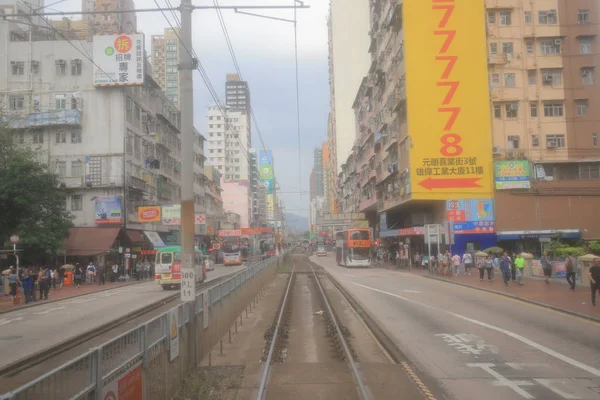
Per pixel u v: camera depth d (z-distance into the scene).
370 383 8.79
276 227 55.84
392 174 47.34
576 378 9.07
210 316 11.72
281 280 37.06
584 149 40.00
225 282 14.28
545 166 40.03
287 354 11.91
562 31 40.75
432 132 40.50
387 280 33.78
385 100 50.50
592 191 39.66
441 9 40.91
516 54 40.72
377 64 54.38
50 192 35.72
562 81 40.53
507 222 39.69
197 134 69.56
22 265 36.62
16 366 11.41
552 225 39.50
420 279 33.91
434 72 40.69
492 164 40.03
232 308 15.53
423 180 40.28
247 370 10.09
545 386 8.61
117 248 43.44
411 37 40.97
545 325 14.53
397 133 45.56
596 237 39.34
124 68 43.22
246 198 111.38
